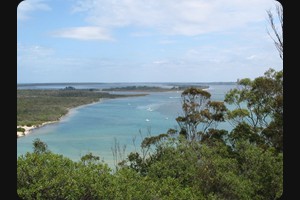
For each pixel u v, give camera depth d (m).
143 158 11.45
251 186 10.60
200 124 16.84
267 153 11.30
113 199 7.24
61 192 6.65
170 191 8.47
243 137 14.41
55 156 7.30
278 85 15.48
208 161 10.19
